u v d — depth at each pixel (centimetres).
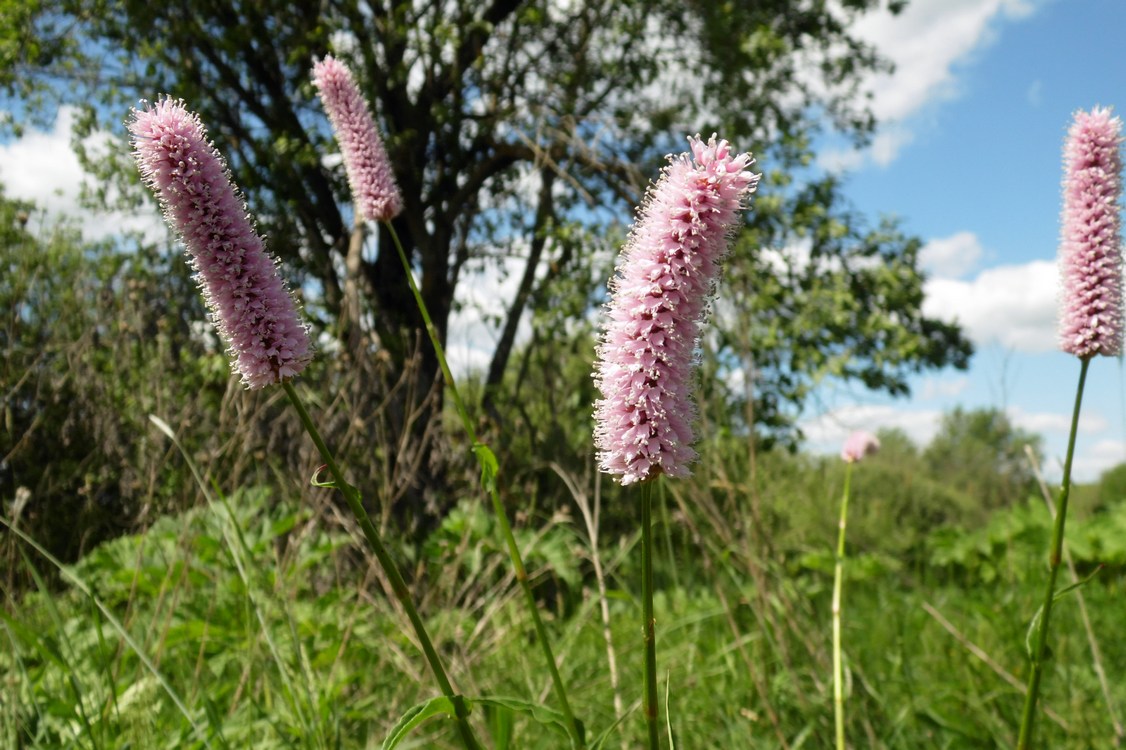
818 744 26
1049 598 18
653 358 13
